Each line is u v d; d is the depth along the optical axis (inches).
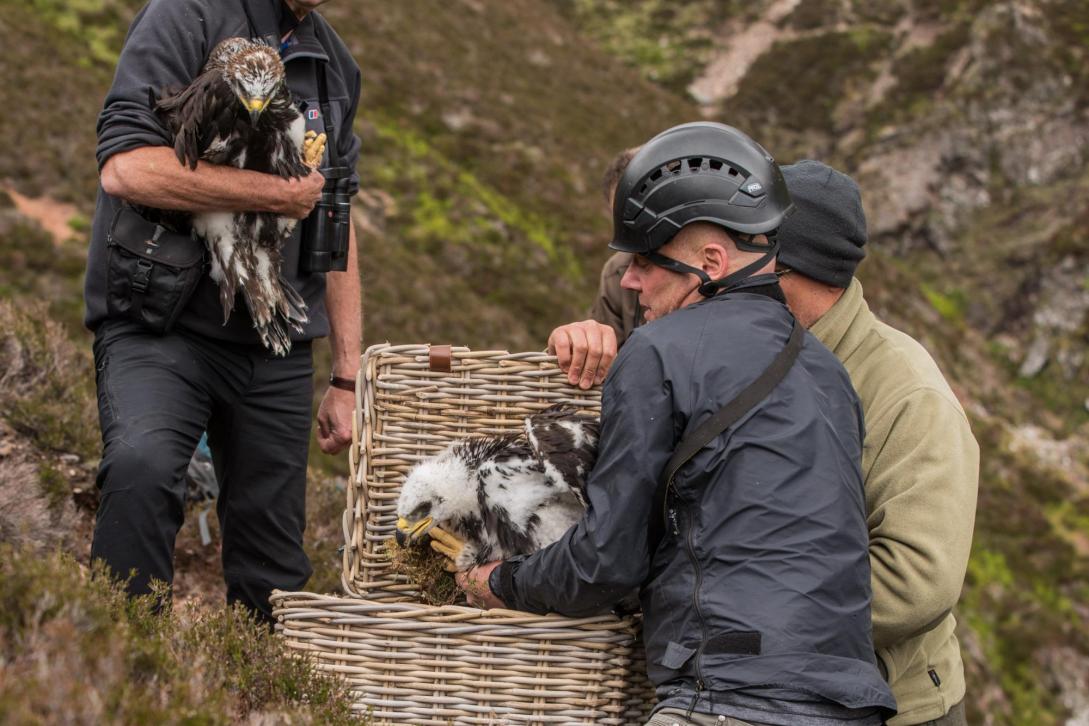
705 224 106.3
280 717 96.7
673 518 98.7
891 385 119.9
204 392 136.6
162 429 126.8
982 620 1183.6
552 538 117.5
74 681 79.3
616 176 194.7
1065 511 1483.8
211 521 225.3
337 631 112.8
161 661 93.5
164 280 127.5
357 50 1406.3
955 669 120.1
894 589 109.9
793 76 2304.4
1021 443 1647.4
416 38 1519.4
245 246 129.8
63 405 232.1
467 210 1201.4
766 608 92.1
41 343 255.6
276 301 132.3
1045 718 1104.2
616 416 100.2
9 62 991.0
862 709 93.4
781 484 95.1
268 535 148.2
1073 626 1200.8
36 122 922.7
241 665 106.0
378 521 137.4
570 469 115.3
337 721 101.8
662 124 1707.7
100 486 125.7
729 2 2534.5
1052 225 2087.8
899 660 115.0
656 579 99.7
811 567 93.4
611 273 191.8
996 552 1314.0
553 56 1745.8
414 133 1322.6
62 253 775.7
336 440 165.0
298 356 147.3
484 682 111.6
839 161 2209.6
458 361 138.1
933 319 1844.2
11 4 1128.2
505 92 1502.2
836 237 122.9
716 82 2377.0
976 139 2176.4
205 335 135.3
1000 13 2289.6
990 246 2087.8
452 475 120.9
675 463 97.0
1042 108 2194.9
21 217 783.7
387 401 138.1
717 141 107.4
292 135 128.6
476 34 1668.3
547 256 1201.4
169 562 127.8
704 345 100.2
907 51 2310.5
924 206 2135.8
